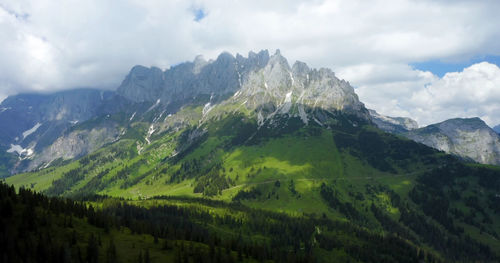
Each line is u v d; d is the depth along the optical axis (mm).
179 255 131750
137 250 138750
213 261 138750
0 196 145500
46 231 132375
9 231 120750
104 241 143250
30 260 108188
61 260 112438
